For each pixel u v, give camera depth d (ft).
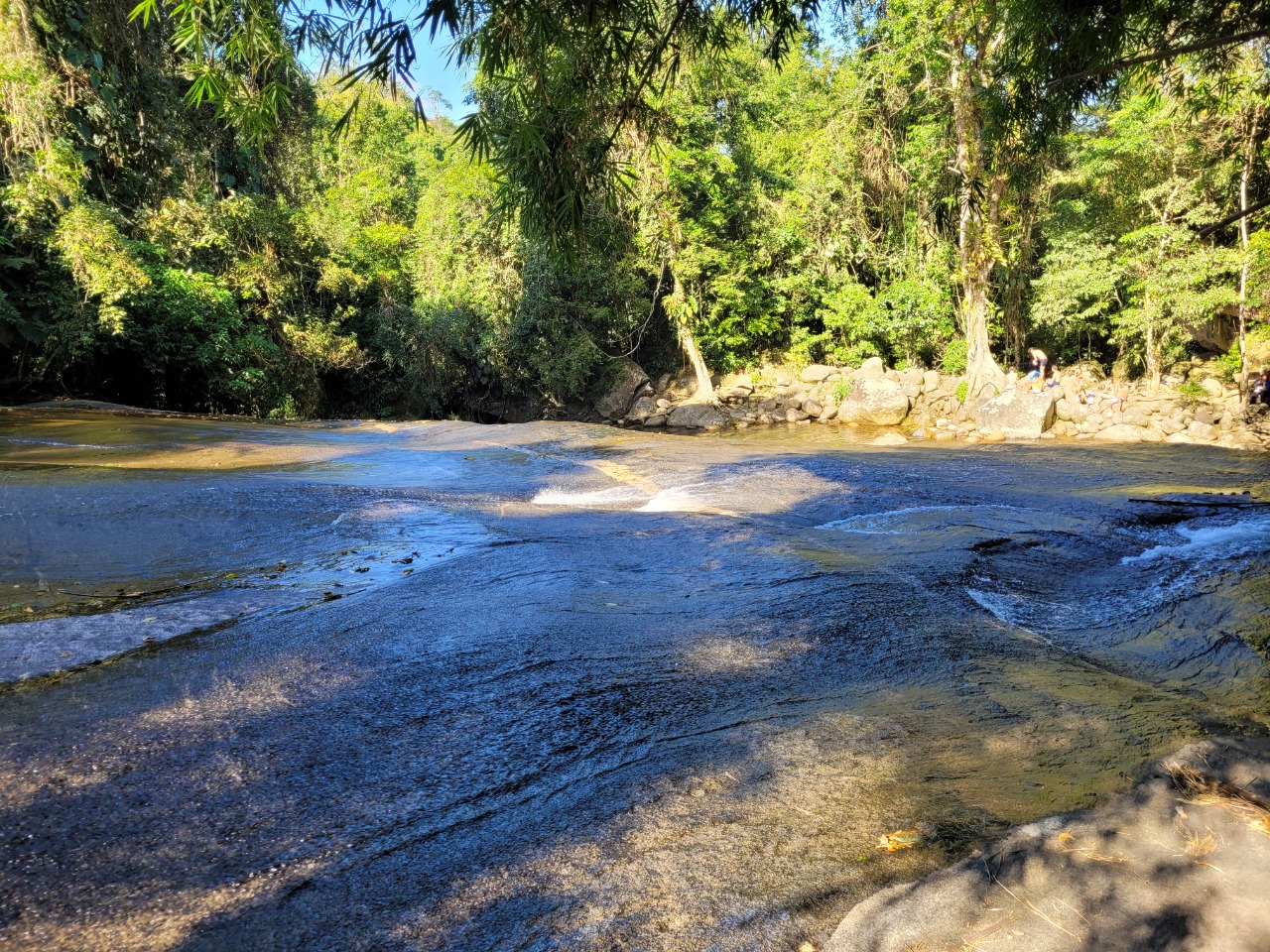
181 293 59.67
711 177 81.92
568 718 9.25
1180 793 7.04
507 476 29.07
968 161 60.85
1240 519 24.52
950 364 75.61
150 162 63.72
